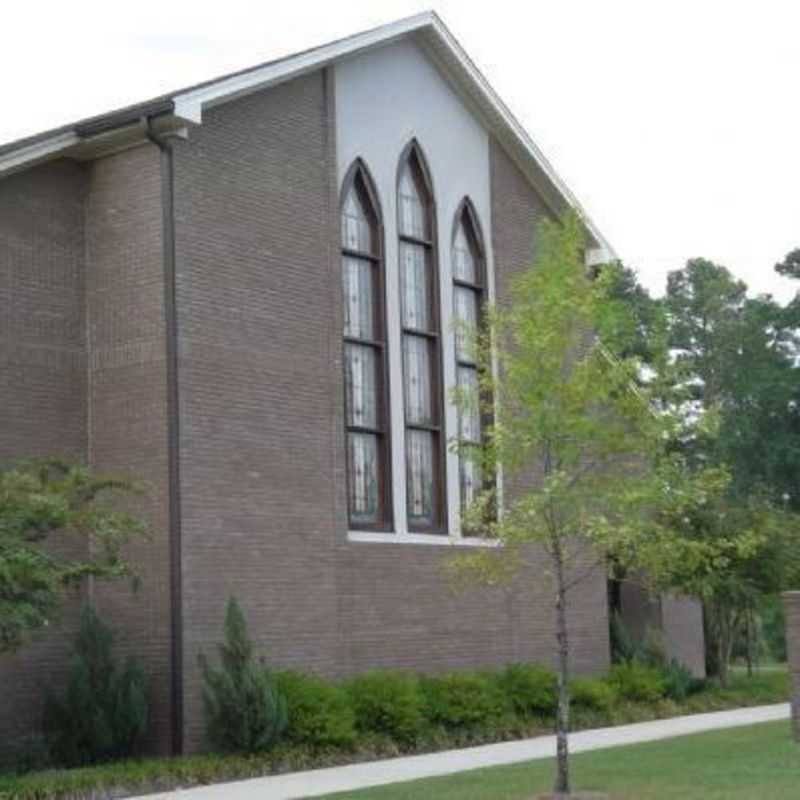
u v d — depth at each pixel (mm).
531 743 21000
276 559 20344
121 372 19562
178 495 18969
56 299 19609
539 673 23219
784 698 28547
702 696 27141
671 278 68375
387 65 23781
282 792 15711
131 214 19719
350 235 22828
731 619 30250
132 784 16422
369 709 20094
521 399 15258
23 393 19078
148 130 19406
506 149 26188
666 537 15438
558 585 15031
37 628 15195
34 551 14695
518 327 15336
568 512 15086
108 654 18375
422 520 23531
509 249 25969
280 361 20828
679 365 15555
